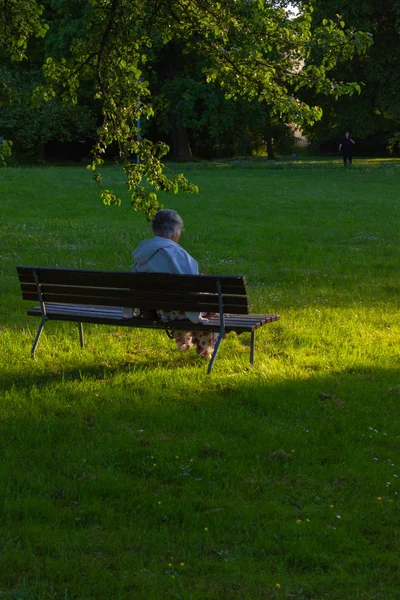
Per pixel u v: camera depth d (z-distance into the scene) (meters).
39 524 4.04
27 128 46.88
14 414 5.68
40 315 7.24
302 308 9.89
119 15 8.19
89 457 4.91
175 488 4.50
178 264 6.75
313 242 15.95
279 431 5.38
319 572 3.65
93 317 6.98
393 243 15.84
